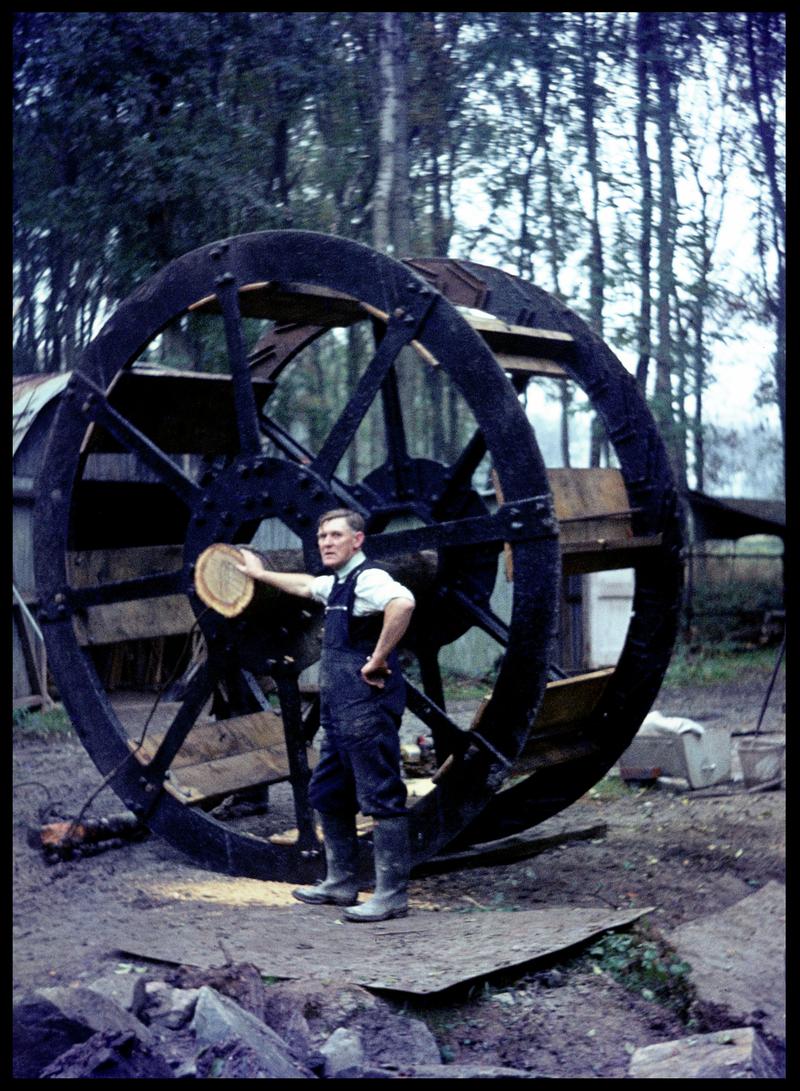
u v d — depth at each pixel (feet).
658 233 65.62
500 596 50.62
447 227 66.44
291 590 18.38
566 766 21.57
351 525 17.43
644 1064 12.60
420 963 14.67
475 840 21.16
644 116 63.46
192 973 13.79
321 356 86.38
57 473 22.04
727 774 27.53
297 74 54.60
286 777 21.33
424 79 60.75
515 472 17.71
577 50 61.72
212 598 19.39
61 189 52.31
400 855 17.43
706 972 15.34
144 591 20.99
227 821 23.91
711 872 20.06
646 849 21.63
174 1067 11.80
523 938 15.66
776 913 17.47
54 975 14.21
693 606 67.67
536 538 17.47
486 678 49.78
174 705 39.04
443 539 18.12
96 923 16.55
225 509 20.11
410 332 18.56
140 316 21.40
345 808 18.08
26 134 53.31
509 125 63.16
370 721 17.17
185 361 52.29
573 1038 13.56
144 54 52.80
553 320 22.41
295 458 24.18
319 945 15.64
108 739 21.16
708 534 69.41
